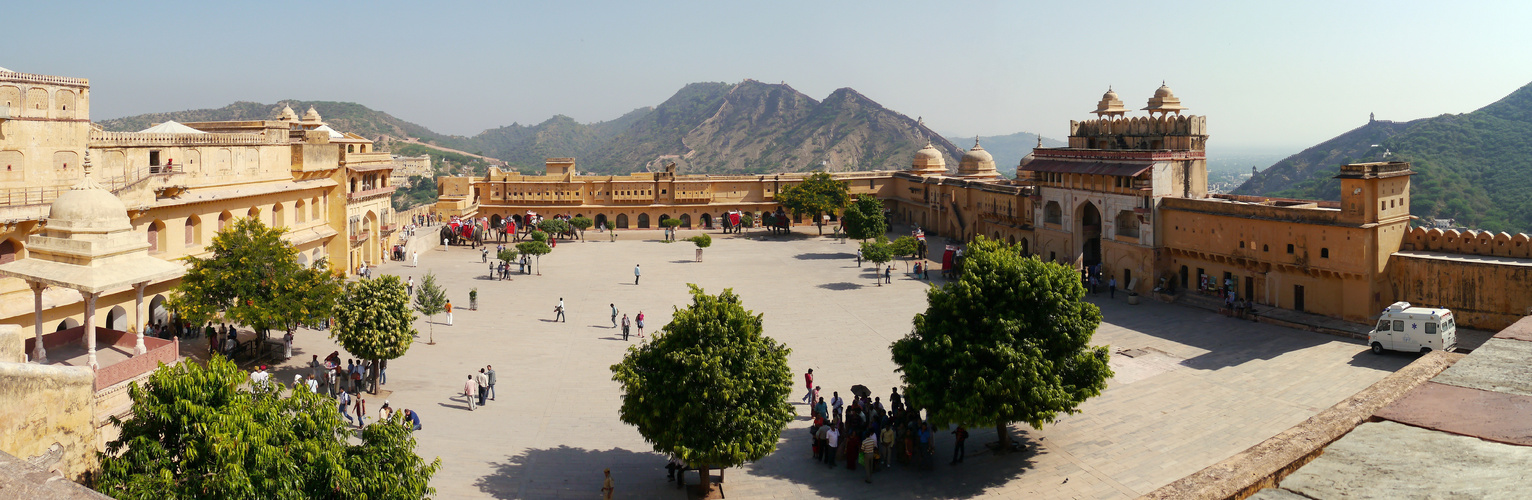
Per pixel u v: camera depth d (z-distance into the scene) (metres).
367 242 75.56
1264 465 7.02
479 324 53.59
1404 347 41.00
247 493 17.66
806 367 43.50
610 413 36.69
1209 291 57.06
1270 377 39.34
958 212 92.94
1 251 39.88
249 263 40.44
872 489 28.86
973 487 28.86
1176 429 33.38
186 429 18.77
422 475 22.38
